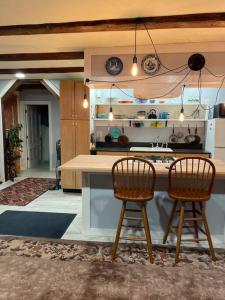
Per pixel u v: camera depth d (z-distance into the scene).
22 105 7.31
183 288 2.18
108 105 5.45
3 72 4.80
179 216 2.78
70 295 2.09
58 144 5.47
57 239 3.05
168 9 2.37
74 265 2.51
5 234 3.18
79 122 5.01
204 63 3.37
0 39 3.14
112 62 3.53
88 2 2.20
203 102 5.14
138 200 2.54
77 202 4.47
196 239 2.69
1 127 5.79
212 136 4.57
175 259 2.60
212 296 2.09
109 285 2.22
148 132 5.42
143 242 3.00
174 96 3.54
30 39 3.14
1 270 2.42
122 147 5.46
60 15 2.49
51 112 7.20
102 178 3.10
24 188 5.36
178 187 2.71
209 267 2.50
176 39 3.21
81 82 4.92
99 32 2.88
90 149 5.04
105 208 3.15
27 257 2.64
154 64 3.46
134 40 3.23
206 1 2.20
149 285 2.22
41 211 4.01
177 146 5.32
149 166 2.64
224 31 2.89
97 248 2.85
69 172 5.03
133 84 3.57
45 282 2.25
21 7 2.29
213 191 2.96
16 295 2.08
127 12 2.42
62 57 3.82
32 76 5.27
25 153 7.53
